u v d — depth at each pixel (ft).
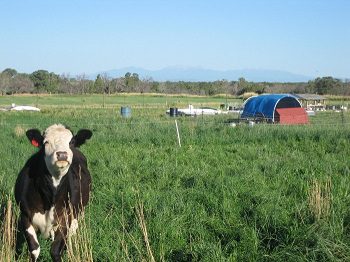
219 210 29.35
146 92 397.60
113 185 36.04
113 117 121.49
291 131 72.43
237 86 395.96
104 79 394.73
